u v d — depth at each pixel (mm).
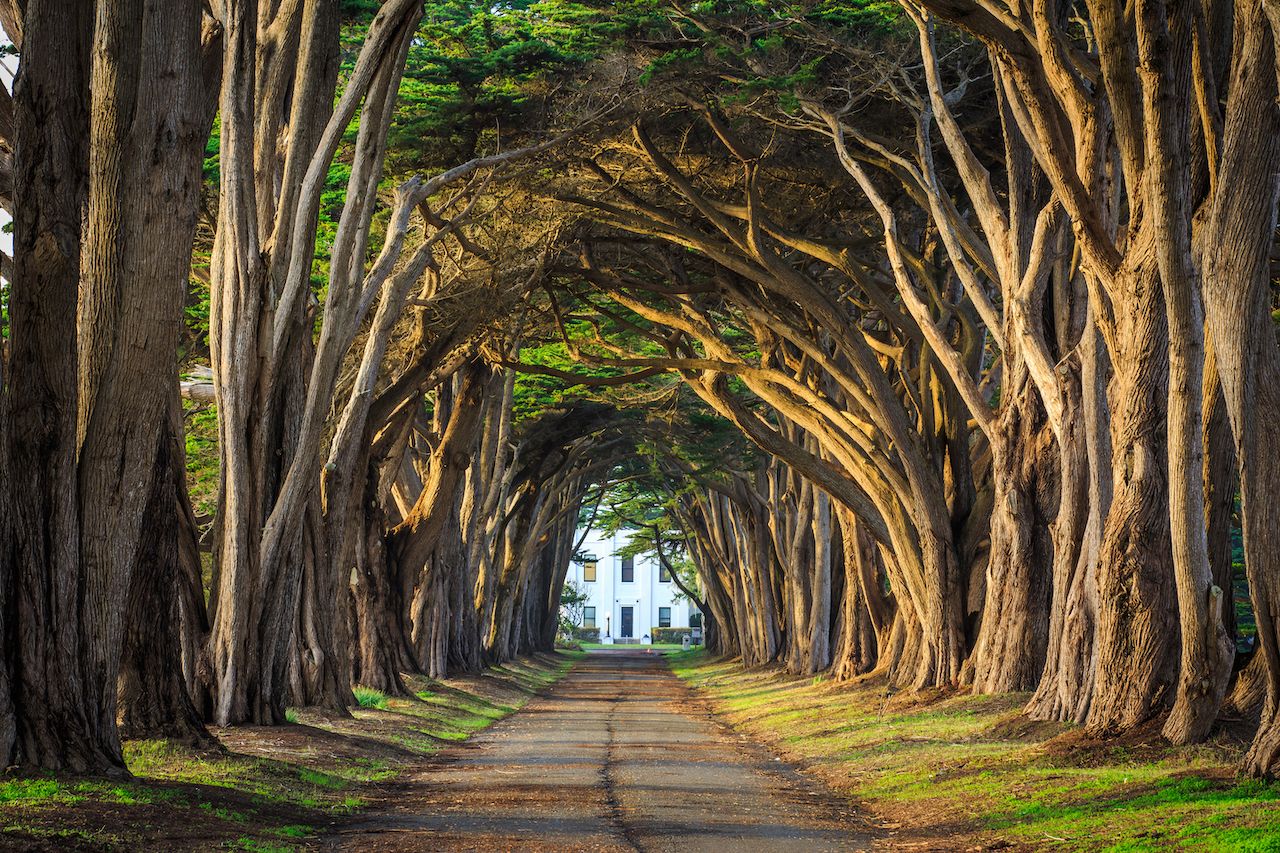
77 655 12398
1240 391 11984
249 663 19375
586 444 54062
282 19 19594
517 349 34875
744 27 22672
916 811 14180
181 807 11586
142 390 12703
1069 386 20094
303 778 15320
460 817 13297
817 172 26516
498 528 51406
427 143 24500
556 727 27422
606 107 23938
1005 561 24109
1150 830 10430
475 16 23875
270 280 18938
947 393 27266
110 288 12711
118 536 12688
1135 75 15070
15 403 12211
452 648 43656
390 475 33469
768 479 51125
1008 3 18344
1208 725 15289
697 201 26031
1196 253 14445
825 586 42875
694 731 27000
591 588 120688
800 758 21234
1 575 11867
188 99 12828
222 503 19172
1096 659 17062
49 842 9219
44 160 12297
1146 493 16609
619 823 12961
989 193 22109
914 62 23328
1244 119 11859
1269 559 11992
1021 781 14617
